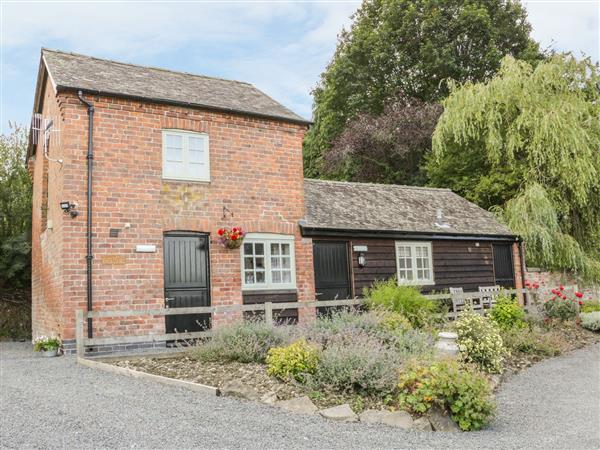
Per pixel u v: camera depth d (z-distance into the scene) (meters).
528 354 11.26
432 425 6.19
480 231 17.03
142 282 11.05
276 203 13.19
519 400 7.78
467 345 9.05
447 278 16.14
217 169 12.36
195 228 11.88
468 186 22.31
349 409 6.46
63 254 10.34
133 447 5.04
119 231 10.93
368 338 8.41
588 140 18.05
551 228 17.58
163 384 7.63
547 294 17.95
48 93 13.34
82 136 10.78
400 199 17.67
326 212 14.62
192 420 5.94
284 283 13.09
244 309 10.16
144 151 11.45
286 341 8.85
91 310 10.39
